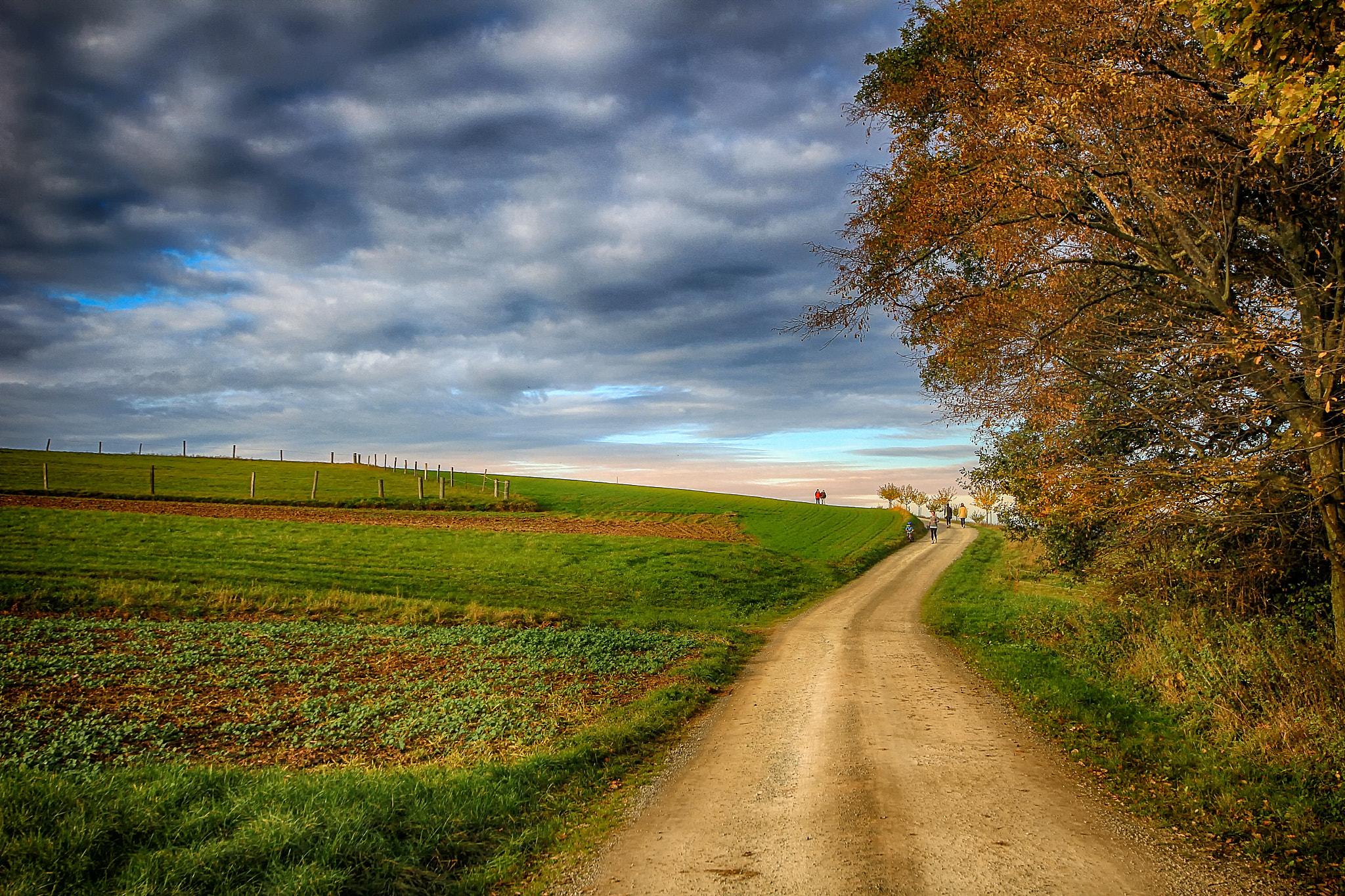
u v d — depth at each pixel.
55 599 22.27
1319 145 7.83
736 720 13.12
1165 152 11.45
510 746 11.52
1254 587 13.67
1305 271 11.88
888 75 14.96
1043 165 12.37
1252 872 6.23
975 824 7.46
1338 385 10.94
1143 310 13.62
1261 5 7.68
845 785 8.97
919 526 74.50
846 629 25.88
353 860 6.18
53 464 58.78
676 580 35.38
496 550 38.22
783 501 78.56
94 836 6.03
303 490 54.34
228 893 5.47
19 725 12.06
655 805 8.56
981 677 16.38
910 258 14.55
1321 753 8.41
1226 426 12.48
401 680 16.22
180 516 38.88
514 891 6.36
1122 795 8.33
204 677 15.70
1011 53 12.66
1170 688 12.12
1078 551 20.44
